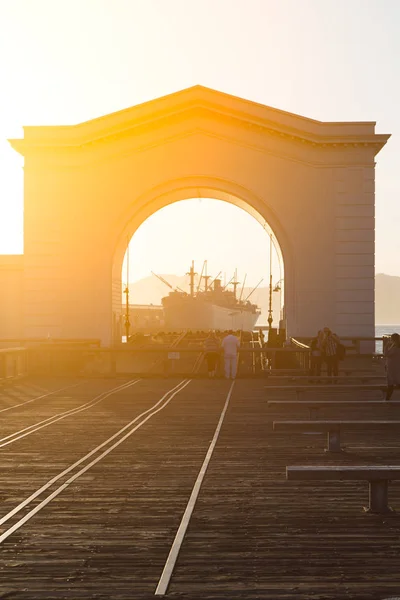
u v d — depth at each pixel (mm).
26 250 63344
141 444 22172
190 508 14680
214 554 11812
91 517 14070
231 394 37281
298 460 19641
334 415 28875
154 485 16766
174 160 63156
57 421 27188
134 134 63062
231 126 62719
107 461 19531
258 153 62625
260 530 13141
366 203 61938
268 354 55969
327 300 61875
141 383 43906
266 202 62344
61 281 63156
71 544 12367
